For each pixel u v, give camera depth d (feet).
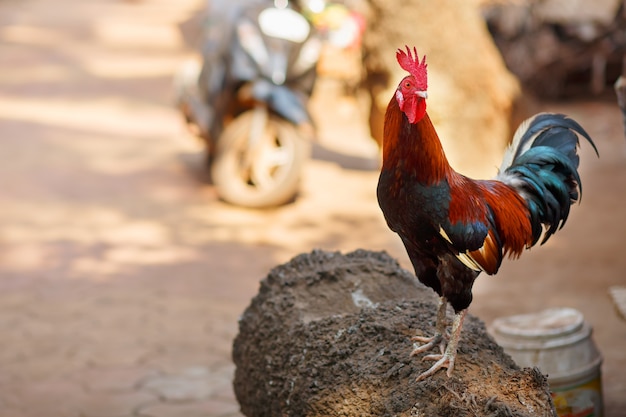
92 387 27.17
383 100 46.06
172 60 86.63
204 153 54.85
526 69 62.44
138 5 127.65
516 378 14.85
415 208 14.42
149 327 31.65
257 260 38.27
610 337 29.55
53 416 25.38
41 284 35.88
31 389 27.04
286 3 43.88
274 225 42.47
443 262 14.93
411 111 13.84
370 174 49.98
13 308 33.45
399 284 18.84
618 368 27.22
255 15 43.01
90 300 34.19
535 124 17.20
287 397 17.21
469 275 14.85
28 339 30.71
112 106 67.56
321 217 43.32
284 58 42.78
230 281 36.01
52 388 27.12
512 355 21.07
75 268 37.63
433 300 18.19
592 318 31.24
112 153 55.16
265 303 19.19
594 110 61.36
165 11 122.01
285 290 19.03
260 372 18.56
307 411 16.34
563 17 61.16
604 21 60.85
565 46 61.93
